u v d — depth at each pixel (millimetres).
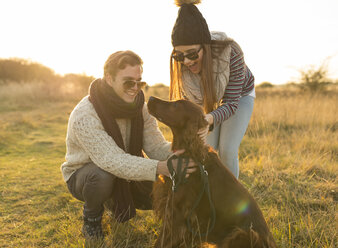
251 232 1986
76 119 2309
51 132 7266
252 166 4094
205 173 2207
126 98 2377
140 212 2920
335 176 3758
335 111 7055
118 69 2248
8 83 18734
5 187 3594
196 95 2678
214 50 2449
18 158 5035
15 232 2559
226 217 2184
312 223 2506
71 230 2508
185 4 2420
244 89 2736
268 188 3348
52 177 4008
